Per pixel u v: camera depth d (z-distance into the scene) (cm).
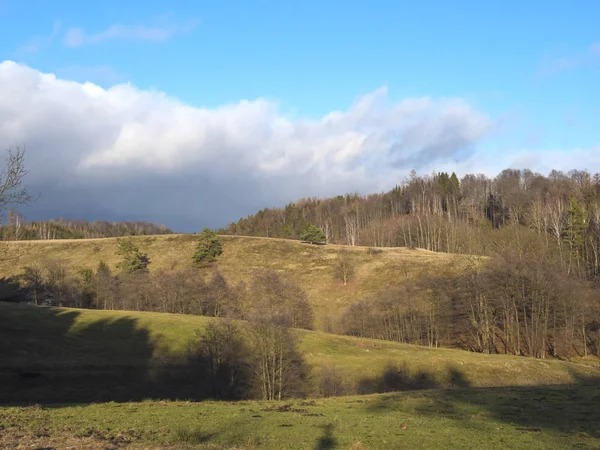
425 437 2083
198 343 6588
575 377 6059
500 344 8688
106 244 16238
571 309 8262
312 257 14812
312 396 5219
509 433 2166
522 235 13125
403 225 18612
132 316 7888
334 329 10088
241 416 2577
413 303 9750
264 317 5416
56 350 6119
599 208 13600
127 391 5219
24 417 2181
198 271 13338
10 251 15350
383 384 5803
